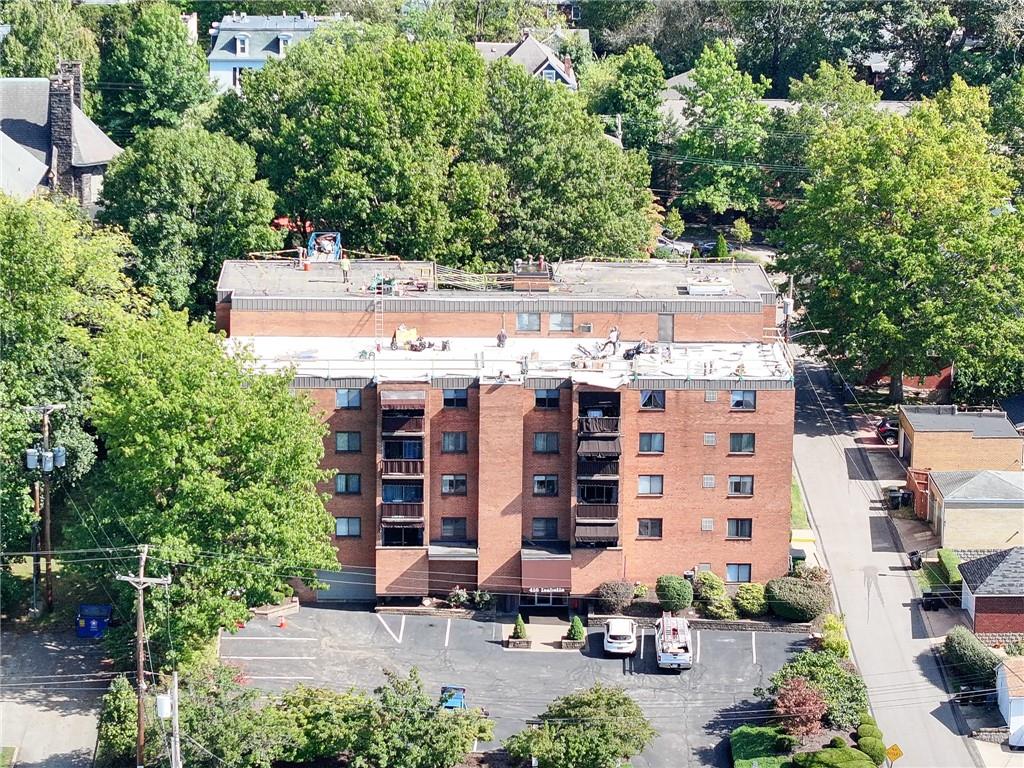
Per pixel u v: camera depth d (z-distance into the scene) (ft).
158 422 458.09
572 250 632.38
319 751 437.99
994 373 602.03
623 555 512.22
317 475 472.85
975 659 485.97
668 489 510.99
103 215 605.31
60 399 499.10
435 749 431.84
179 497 458.91
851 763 444.14
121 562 458.50
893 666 495.82
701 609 510.58
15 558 497.05
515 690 478.59
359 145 626.64
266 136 651.25
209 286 606.96
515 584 510.99
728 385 504.02
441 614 508.53
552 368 509.76
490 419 501.15
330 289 543.80
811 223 626.23
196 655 459.32
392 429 499.51
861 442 598.34
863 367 615.98
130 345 470.39
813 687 464.24
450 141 648.38
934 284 598.34
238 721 429.38
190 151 597.93
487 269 614.34
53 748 442.91
